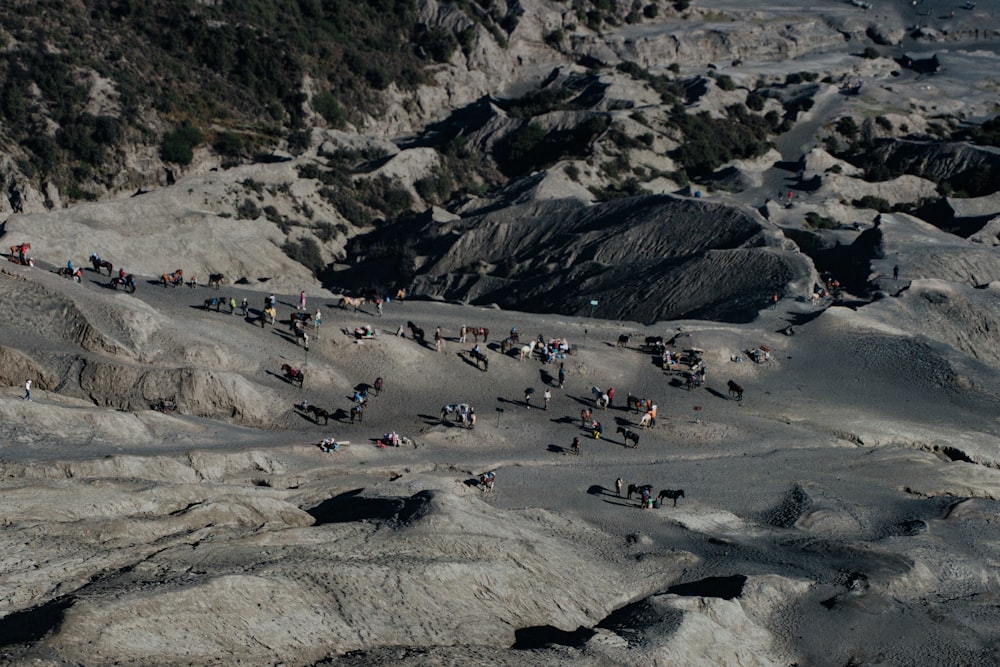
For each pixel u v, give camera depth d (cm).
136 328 6812
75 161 13025
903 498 6328
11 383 6175
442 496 5122
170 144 13688
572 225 12575
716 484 6319
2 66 13238
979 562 5525
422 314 8356
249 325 7600
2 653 3328
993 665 4641
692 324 8562
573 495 5988
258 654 3781
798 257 9994
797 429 7131
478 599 4450
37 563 3953
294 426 6550
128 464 5194
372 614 4156
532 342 8000
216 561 4169
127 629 3572
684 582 5125
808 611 4941
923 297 9275
